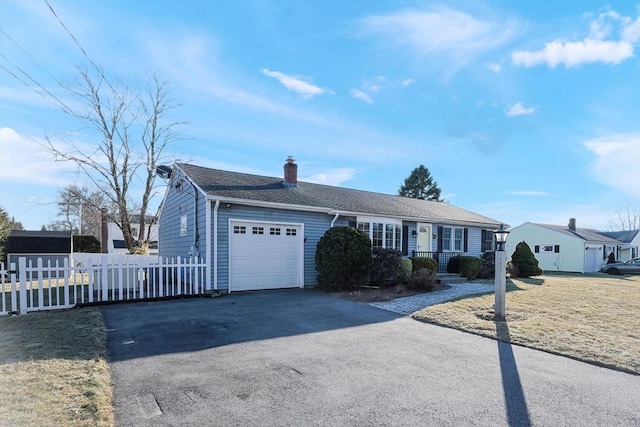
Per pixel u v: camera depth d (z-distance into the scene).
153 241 30.70
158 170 15.58
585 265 29.61
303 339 5.97
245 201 11.02
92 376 4.08
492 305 8.79
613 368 4.71
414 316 7.81
